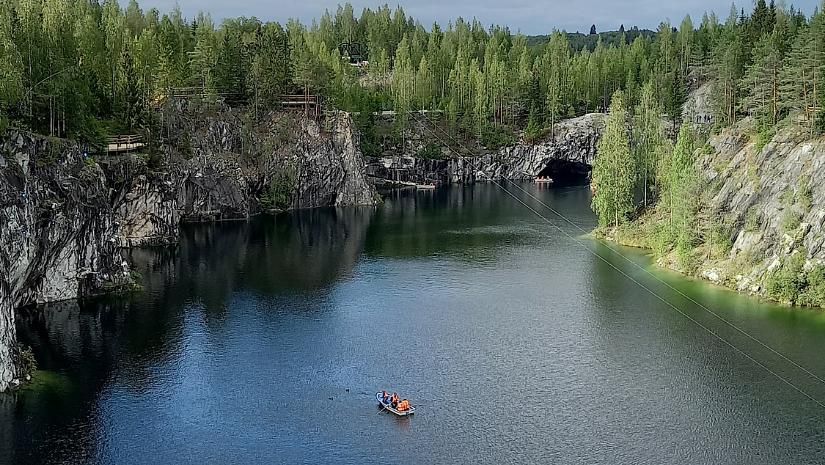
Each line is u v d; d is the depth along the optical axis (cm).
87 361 9038
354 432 7506
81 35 16000
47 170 10288
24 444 7119
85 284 11488
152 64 18325
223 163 19188
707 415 7850
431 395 8344
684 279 12475
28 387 8262
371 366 9131
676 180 13525
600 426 7638
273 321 10725
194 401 8100
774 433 7475
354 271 13688
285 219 19562
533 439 7381
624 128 16188
